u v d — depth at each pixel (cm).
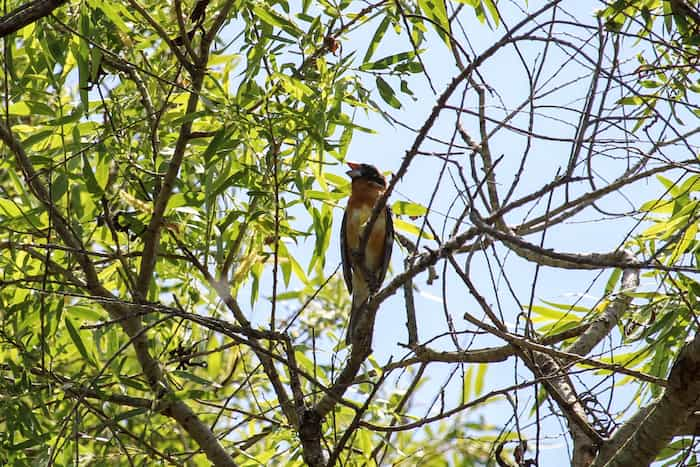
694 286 953
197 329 1132
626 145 826
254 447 1222
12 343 966
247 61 1055
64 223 962
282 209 1071
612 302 1055
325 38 1068
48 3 818
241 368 1265
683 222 949
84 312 1020
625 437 866
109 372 1004
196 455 1067
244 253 1116
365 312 872
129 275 1009
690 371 751
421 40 1073
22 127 1074
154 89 1122
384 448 1084
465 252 1042
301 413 938
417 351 875
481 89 823
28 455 1040
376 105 1012
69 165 985
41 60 1052
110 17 969
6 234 1032
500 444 899
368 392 1107
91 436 947
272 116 998
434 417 848
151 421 966
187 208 1078
